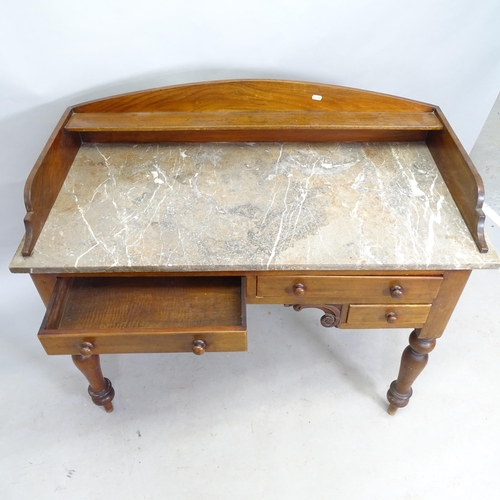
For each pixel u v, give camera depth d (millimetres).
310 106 1311
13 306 1737
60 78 1317
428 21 1318
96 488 1342
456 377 1562
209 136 1299
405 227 1076
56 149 1168
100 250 1034
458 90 1503
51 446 1425
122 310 1149
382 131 1291
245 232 1070
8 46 1230
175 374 1589
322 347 1656
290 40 1321
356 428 1454
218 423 1471
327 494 1323
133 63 1319
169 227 1084
